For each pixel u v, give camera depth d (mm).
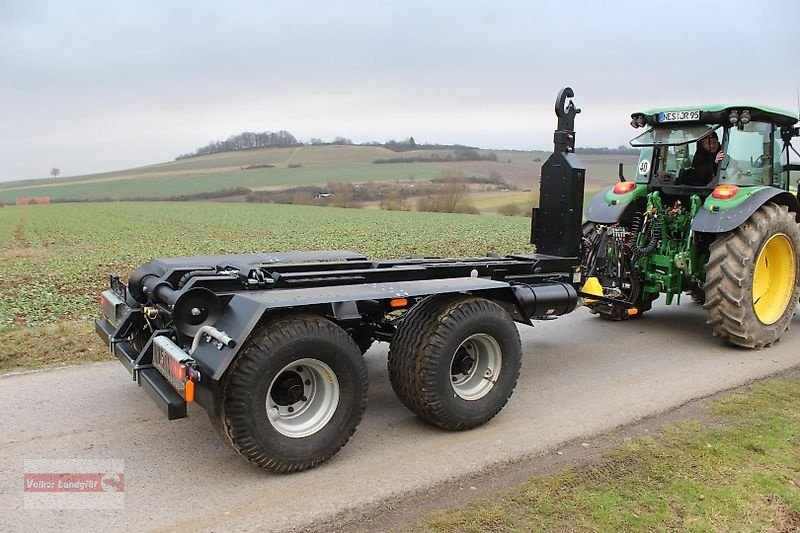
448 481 3861
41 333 7125
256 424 3740
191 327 4094
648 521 3383
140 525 3354
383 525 3373
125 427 4605
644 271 7223
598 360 6461
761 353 6738
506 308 5219
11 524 3355
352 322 4699
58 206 63656
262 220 40219
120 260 19078
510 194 57156
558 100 5961
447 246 21109
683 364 6320
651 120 7301
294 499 3637
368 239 25062
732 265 6535
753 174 7273
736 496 3650
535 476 3908
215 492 3711
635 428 4684
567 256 6109
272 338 3768
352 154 95312
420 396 4406
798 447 4324
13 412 4844
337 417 4055
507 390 4773
